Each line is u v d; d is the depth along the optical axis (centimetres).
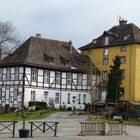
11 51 8569
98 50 8319
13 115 5672
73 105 7675
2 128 3606
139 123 5316
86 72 7900
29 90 7088
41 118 5338
